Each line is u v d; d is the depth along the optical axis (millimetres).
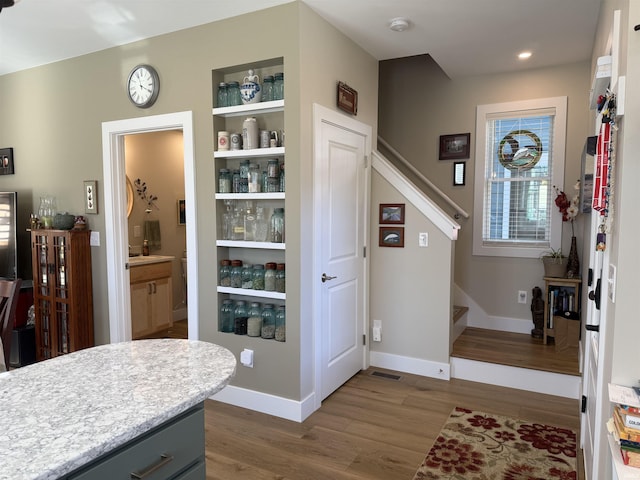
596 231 2211
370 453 2482
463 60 3777
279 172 2912
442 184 4434
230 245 3027
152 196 4984
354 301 3547
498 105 4156
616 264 1436
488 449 2518
